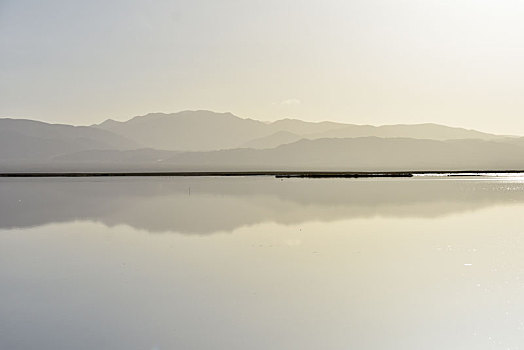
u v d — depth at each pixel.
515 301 16.56
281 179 113.12
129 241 27.59
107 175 155.62
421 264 21.64
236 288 18.09
